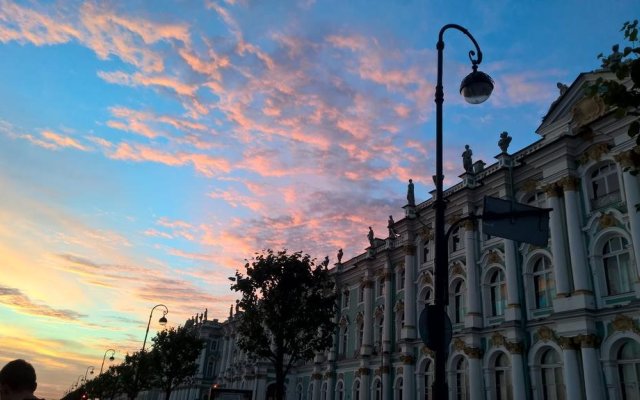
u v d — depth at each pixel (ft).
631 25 30.55
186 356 168.55
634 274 69.36
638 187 69.72
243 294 105.81
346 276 148.36
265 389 184.24
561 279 76.28
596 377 68.59
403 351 109.09
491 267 91.61
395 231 120.88
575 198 78.23
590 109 77.92
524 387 79.25
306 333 107.55
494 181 93.25
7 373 16.25
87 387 368.27
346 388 135.95
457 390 94.02
